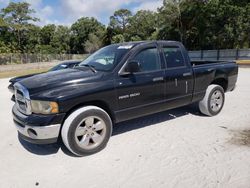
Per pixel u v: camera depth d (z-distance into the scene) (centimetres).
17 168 399
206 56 3581
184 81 543
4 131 572
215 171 366
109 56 496
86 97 414
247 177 348
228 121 577
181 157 413
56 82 414
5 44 6869
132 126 566
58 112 393
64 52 9600
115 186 341
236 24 3709
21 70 3622
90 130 428
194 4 4769
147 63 495
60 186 347
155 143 471
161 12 5397
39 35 8806
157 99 505
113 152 440
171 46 541
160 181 348
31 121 392
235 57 3269
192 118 605
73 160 418
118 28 9362
